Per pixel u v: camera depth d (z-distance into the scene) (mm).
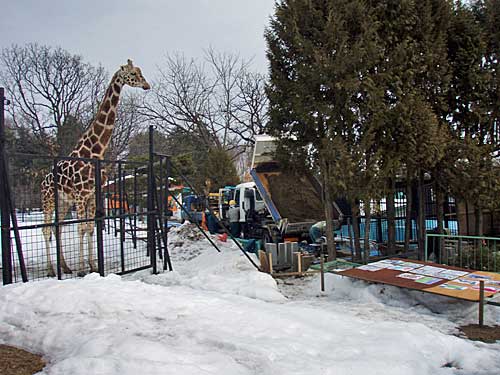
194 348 3842
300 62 8086
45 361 3852
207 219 15719
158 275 7965
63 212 8453
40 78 31609
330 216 8422
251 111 32250
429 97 8453
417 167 8484
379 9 8031
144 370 3221
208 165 26375
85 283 5562
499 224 10820
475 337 4656
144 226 14422
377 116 7598
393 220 9094
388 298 6219
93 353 3645
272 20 8562
